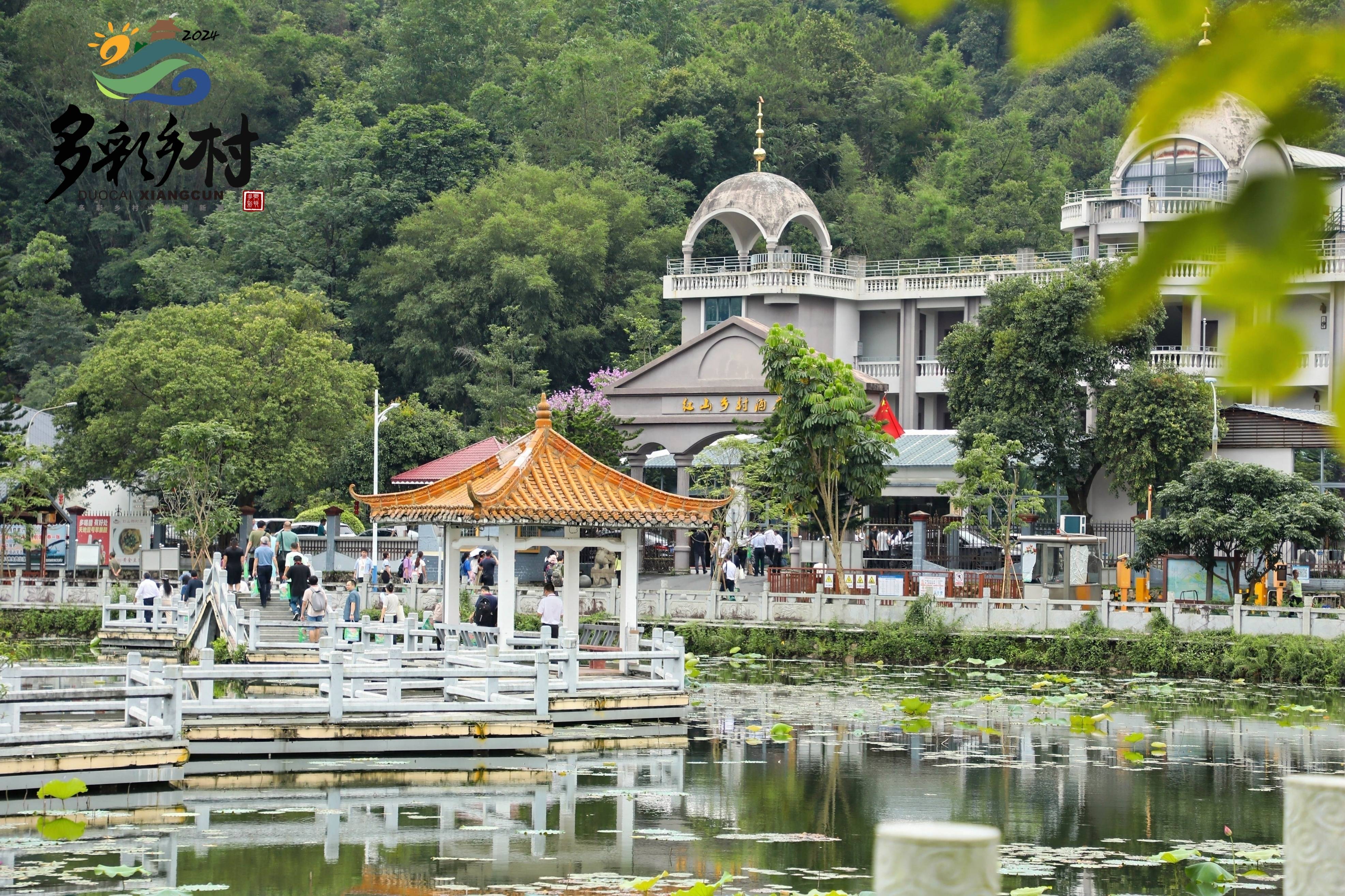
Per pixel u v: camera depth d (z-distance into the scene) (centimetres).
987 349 9012
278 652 5341
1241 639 5922
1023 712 4950
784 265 11088
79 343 13800
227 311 9750
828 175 16262
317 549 8875
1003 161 15762
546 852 2795
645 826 3052
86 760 3186
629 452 9131
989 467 7131
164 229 14662
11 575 8644
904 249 14550
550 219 13488
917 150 16812
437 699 4281
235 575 7131
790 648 6775
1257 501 6500
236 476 8781
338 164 14462
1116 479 8469
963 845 550
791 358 7238
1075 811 3291
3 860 2609
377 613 7044
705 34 18750
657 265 14225
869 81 16950
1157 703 5247
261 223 13988
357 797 3275
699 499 4622
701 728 4534
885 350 11406
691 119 15325
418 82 16762
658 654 4291
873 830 3059
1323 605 6625
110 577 8550
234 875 2544
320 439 9562
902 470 9038
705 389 9112
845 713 4903
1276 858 2784
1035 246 14562
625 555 4644
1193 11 298
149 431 8925
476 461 9538
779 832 3023
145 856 2662
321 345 9850
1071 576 7150
